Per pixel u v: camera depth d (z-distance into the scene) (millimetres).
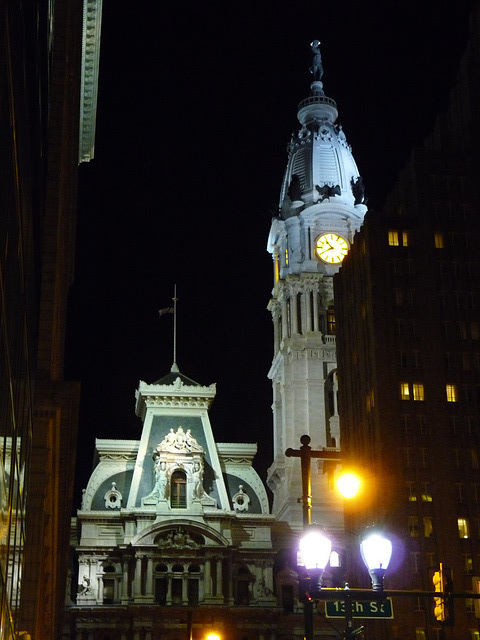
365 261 185875
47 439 63594
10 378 35719
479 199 188000
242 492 189500
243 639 176250
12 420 37625
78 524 182375
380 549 45125
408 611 158625
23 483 45188
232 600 177750
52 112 69125
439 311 180625
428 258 183750
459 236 186875
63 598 117188
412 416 172750
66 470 83312
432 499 167125
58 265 73562
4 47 27688
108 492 184375
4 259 31234
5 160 29938
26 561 62500
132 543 177000
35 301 48000
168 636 173250
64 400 65812
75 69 85000
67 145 79188
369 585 164000
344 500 182500
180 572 178125
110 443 189500
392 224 185750
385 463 168125
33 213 43875
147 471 186625
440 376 175750
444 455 170250
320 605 165250
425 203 187500
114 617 172875
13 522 41000
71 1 73188
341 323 197625
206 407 195375
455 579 161625
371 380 177875
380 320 178125
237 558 182375
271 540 185875
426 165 190625
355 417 184500
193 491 183625
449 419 173500
